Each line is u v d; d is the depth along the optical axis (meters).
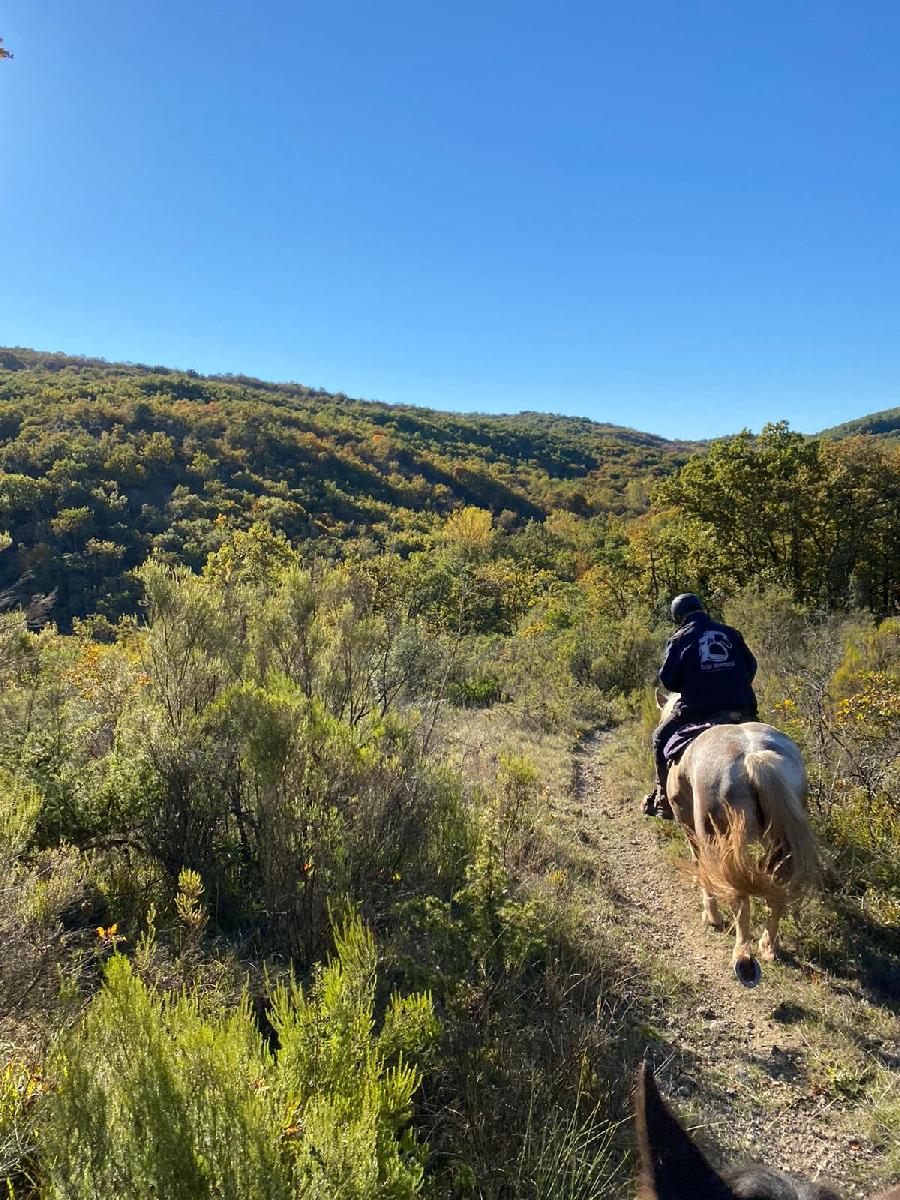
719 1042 3.94
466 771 7.38
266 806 4.30
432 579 15.12
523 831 6.01
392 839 4.59
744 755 4.22
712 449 26.39
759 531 25.28
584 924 4.72
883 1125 3.31
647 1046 3.77
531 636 19.41
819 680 7.97
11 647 5.87
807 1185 1.18
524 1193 2.67
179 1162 1.67
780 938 4.89
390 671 6.75
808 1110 3.46
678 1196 1.21
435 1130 2.89
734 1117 3.38
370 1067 2.24
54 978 2.82
